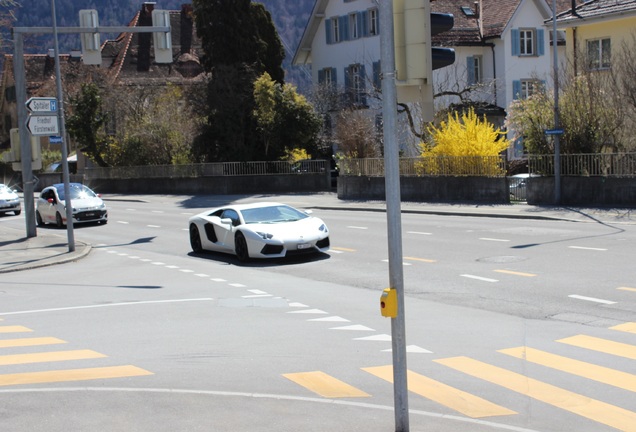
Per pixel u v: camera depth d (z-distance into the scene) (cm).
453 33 5191
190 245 2367
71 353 979
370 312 1206
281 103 4984
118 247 2428
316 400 745
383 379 820
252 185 4938
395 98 591
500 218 2670
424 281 1461
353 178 3969
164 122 5606
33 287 1642
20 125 2650
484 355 905
